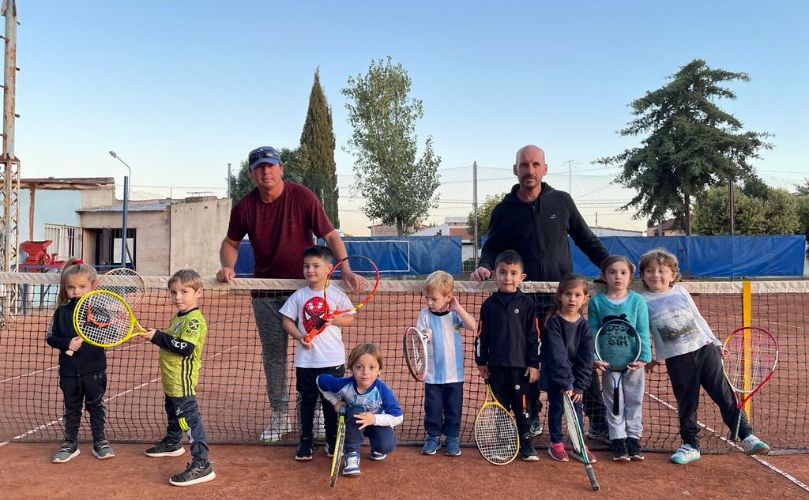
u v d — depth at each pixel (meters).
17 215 13.43
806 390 6.70
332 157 39.44
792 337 10.81
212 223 25.97
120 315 4.33
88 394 4.44
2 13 12.95
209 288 4.84
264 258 5.08
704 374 4.46
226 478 4.07
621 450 4.38
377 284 4.72
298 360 4.53
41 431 5.13
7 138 12.93
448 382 4.52
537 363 4.37
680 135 26.80
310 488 3.89
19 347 9.51
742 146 26.62
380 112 25.16
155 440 4.84
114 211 23.80
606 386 4.47
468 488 3.88
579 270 21.53
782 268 21.80
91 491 3.82
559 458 4.40
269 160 4.71
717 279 21.72
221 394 6.54
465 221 38.50
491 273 5.00
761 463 4.37
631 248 21.83
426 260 22.06
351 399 4.23
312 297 4.57
